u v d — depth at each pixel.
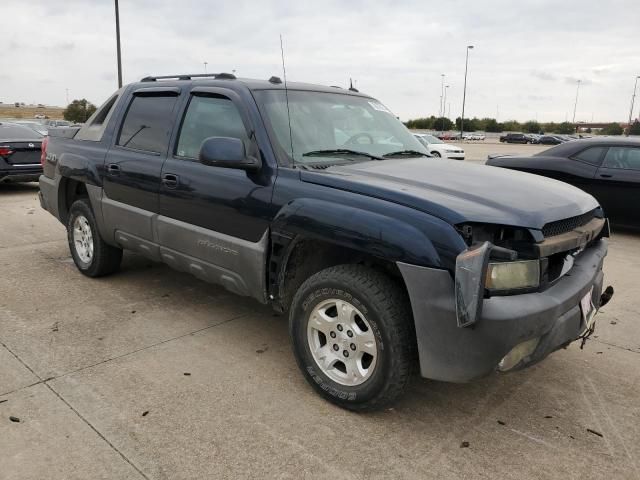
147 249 4.39
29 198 10.69
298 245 3.33
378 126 4.27
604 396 3.38
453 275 2.63
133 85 4.82
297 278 3.49
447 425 3.02
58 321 4.27
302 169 3.33
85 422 2.92
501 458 2.74
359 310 2.94
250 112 3.60
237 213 3.53
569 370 3.72
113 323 4.26
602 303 3.60
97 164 4.77
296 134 3.61
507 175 3.55
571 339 3.03
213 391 3.29
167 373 3.49
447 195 2.92
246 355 3.78
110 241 4.87
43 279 5.30
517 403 3.28
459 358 2.67
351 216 2.92
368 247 2.83
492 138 85.19
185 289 5.08
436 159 4.03
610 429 3.03
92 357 3.68
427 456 2.74
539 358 2.83
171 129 4.16
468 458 2.74
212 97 3.93
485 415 3.14
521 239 2.73
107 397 3.18
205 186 3.73
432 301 2.67
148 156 4.27
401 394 2.94
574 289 2.92
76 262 5.42
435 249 2.65
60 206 5.51
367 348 2.96
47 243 6.83
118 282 5.23
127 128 4.64
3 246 6.64
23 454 2.65
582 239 3.08
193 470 2.58
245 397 3.23
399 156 3.99
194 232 3.85
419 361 2.81
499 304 2.59
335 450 2.76
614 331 4.41
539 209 2.87
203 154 3.28
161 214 4.16
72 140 5.34
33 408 3.04
